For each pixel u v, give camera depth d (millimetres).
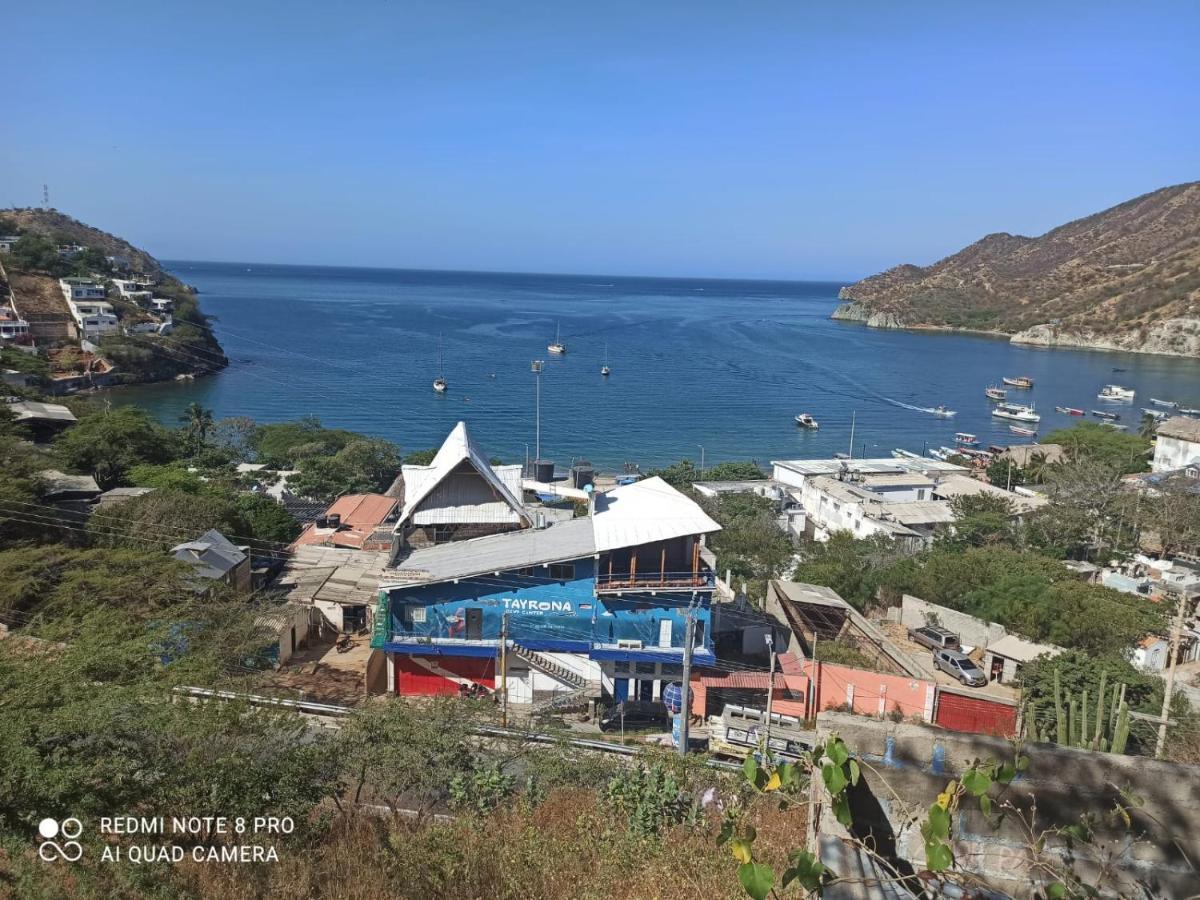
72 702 9070
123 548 27469
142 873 7250
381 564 32188
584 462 54094
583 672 24438
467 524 30484
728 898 7109
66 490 36688
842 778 4715
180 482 41594
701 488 56438
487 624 24562
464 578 24078
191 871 7762
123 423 49188
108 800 8289
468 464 30531
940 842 4340
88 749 8688
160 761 8953
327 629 28469
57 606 22141
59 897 6930
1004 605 29438
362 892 7547
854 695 22500
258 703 11211
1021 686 23297
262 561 33406
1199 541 42844
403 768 11711
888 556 37844
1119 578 35938
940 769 5449
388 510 43688
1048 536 44062
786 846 8070
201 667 12492
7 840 7434
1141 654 26188
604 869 7957
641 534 24156
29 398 59219
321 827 9320
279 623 25641
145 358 101062
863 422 99375
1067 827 5145
